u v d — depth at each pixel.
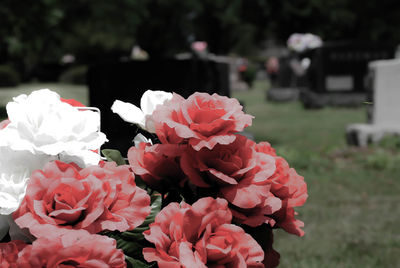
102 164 1.14
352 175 6.38
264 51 51.31
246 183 1.07
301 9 24.22
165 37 22.55
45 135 0.98
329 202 5.12
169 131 1.11
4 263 0.90
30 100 1.08
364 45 15.00
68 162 1.06
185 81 5.24
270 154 1.28
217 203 0.99
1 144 0.98
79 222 0.91
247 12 20.59
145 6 15.66
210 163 1.09
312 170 6.65
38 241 0.86
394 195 5.46
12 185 0.96
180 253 0.92
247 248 0.99
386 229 4.23
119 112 1.22
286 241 3.94
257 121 12.80
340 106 15.30
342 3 28.39
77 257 0.86
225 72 7.24
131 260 1.06
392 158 7.24
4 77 26.06
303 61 19.67
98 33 31.06
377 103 8.61
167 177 1.15
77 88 26.61
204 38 31.48
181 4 19.75
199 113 1.07
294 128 11.30
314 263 3.40
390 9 35.47
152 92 1.24
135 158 1.15
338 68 15.22
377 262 3.41
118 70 5.18
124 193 1.00
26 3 12.42
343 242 3.89
